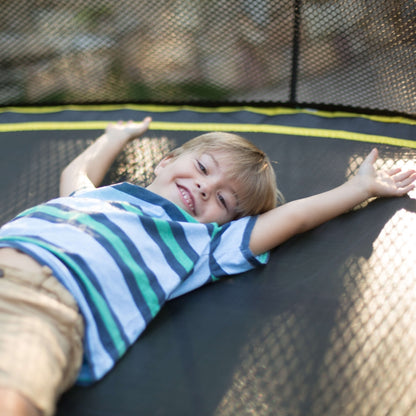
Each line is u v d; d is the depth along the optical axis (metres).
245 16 1.97
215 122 1.96
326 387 1.04
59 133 1.90
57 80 2.09
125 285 1.13
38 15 2.03
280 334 1.15
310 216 1.38
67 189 1.49
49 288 1.03
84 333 1.06
